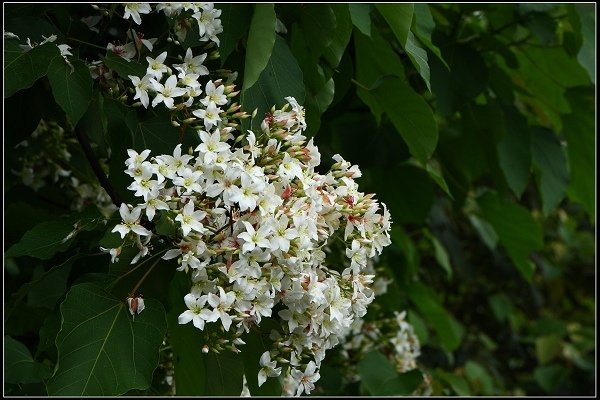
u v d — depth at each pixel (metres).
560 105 2.49
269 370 1.67
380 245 1.68
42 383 1.93
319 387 2.15
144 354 1.60
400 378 2.18
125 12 1.73
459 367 4.21
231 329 1.66
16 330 1.97
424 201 2.46
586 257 5.09
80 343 1.58
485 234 3.46
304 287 1.60
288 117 1.65
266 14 1.71
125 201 1.77
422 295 2.66
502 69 2.47
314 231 1.58
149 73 1.67
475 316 4.68
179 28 1.74
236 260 1.58
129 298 1.61
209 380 1.76
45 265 1.87
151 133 1.71
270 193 1.57
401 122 2.00
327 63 1.91
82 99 1.66
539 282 4.96
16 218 1.98
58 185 2.19
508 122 2.33
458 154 2.45
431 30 1.91
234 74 1.77
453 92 2.18
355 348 2.29
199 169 1.58
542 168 2.40
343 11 1.85
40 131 2.09
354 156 2.29
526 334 4.88
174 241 1.59
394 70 2.00
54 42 1.77
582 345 4.42
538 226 2.55
